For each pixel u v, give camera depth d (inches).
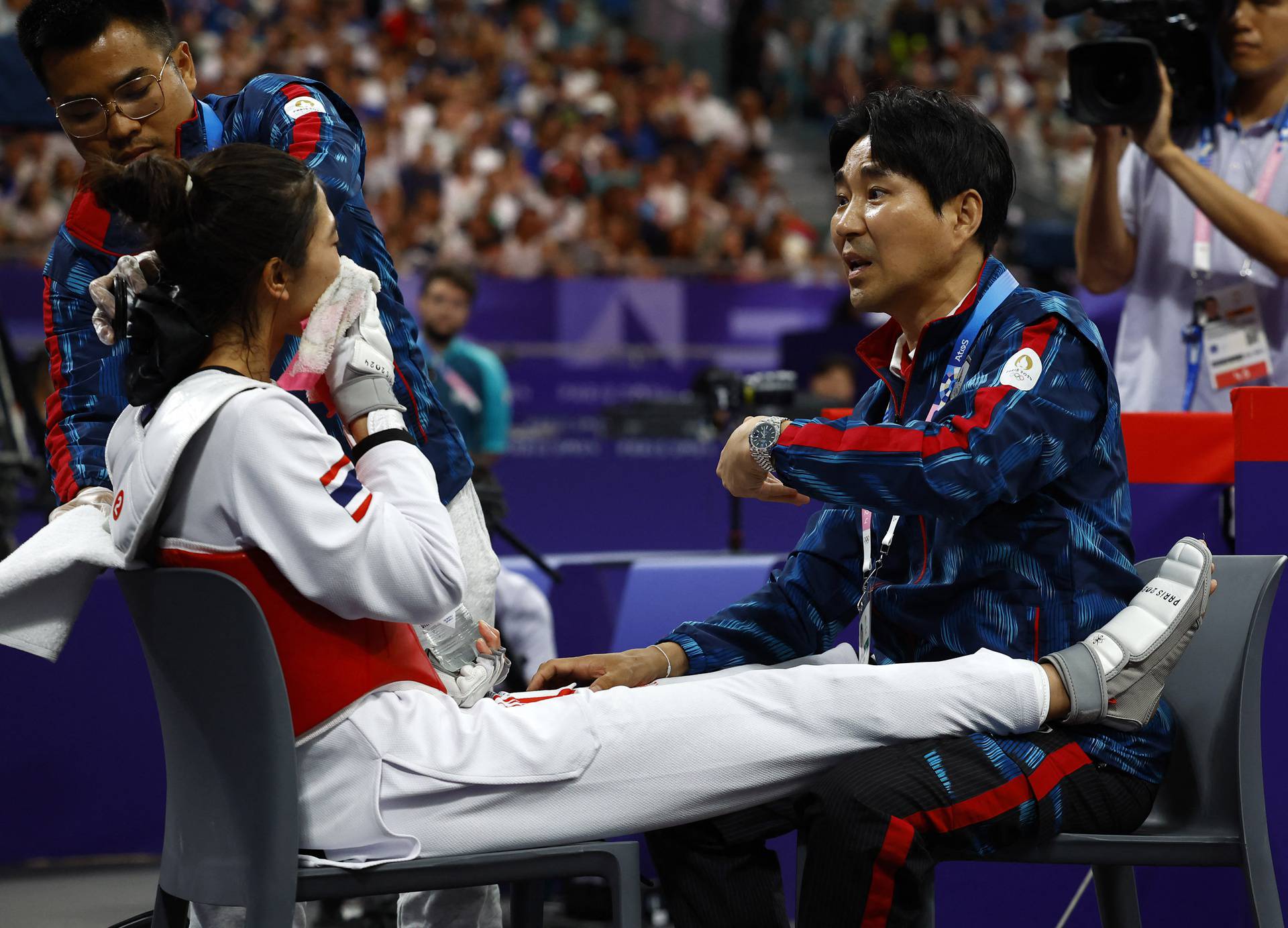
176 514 232.1
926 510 250.2
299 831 225.1
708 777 242.1
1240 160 454.6
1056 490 266.4
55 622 244.8
